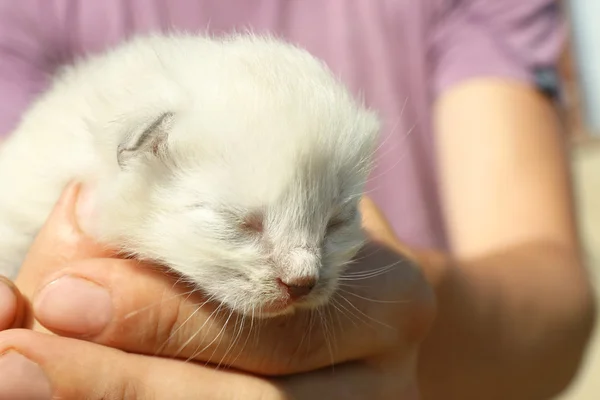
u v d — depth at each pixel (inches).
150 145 7.8
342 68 10.9
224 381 7.6
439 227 11.0
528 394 9.8
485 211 10.3
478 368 9.5
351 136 8.0
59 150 8.3
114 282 7.5
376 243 8.4
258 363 7.7
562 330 9.8
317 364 7.9
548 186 10.4
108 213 7.9
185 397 7.4
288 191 7.6
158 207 7.8
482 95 10.7
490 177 10.4
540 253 10.0
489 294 9.5
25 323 7.8
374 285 8.1
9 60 10.6
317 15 11.0
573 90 34.9
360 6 11.0
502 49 11.0
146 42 8.7
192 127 7.7
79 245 7.9
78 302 7.4
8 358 7.1
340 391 7.9
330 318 7.9
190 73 8.0
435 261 9.3
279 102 7.7
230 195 7.6
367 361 8.1
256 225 7.7
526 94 10.8
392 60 10.9
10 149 8.8
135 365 7.4
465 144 10.6
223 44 8.4
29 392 7.1
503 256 9.9
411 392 8.3
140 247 7.8
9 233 8.5
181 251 7.7
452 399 9.5
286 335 7.8
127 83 8.1
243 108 7.7
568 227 10.3
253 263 7.7
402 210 10.8
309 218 7.7
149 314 7.5
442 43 11.1
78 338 7.5
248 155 7.6
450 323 9.2
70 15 10.9
